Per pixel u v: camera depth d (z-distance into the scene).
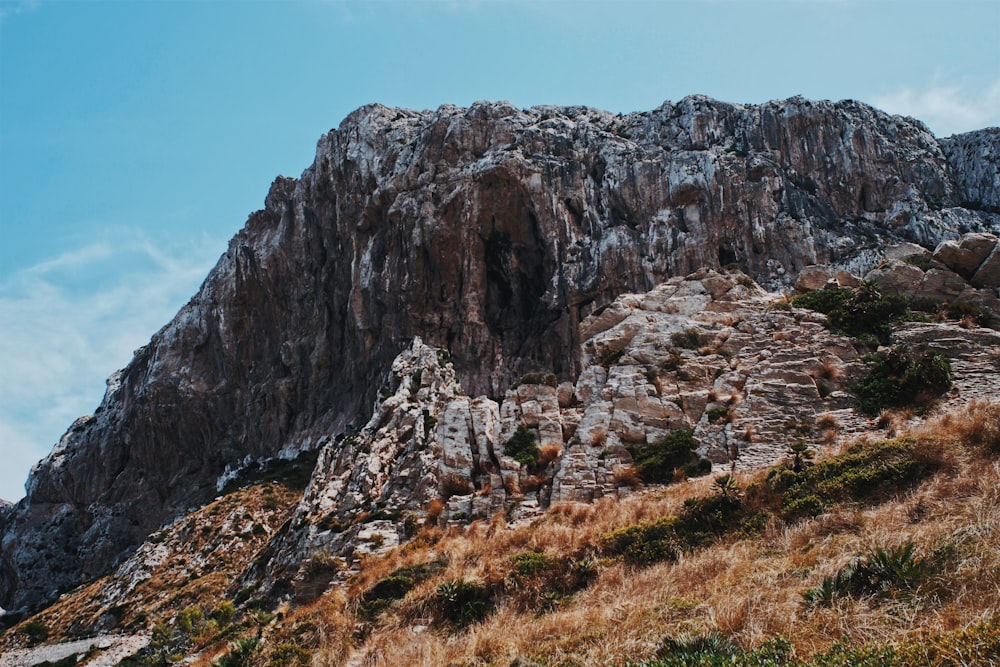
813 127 78.06
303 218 98.44
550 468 31.03
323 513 35.31
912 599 14.84
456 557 25.38
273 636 24.34
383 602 23.59
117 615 54.31
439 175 79.19
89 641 49.88
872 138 78.25
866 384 30.75
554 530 24.78
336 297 87.75
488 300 75.44
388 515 31.91
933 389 29.83
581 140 80.31
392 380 44.91
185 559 60.00
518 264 75.19
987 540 16.14
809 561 18.61
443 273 75.38
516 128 80.62
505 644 18.81
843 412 29.84
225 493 76.69
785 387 30.81
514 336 73.38
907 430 27.02
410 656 19.91
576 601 20.92
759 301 37.66
